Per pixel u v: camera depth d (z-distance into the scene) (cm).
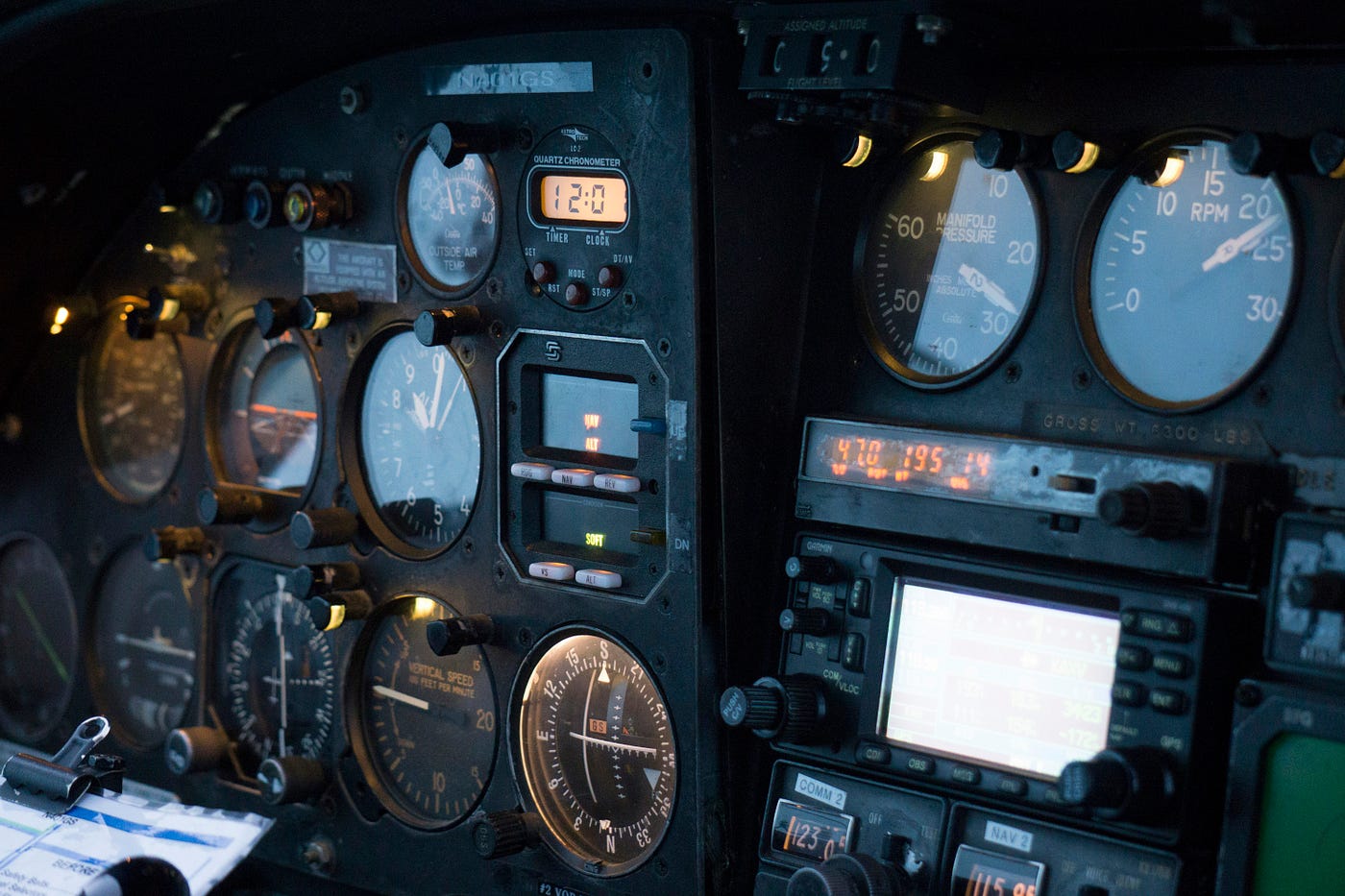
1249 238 56
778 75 59
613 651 66
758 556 64
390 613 72
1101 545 56
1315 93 55
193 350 78
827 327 64
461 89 67
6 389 85
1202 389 57
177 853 61
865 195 63
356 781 73
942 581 60
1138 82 58
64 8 66
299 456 75
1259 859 54
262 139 75
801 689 61
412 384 71
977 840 59
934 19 56
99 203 79
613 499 66
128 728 83
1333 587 52
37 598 87
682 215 62
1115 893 56
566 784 67
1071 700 58
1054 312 59
